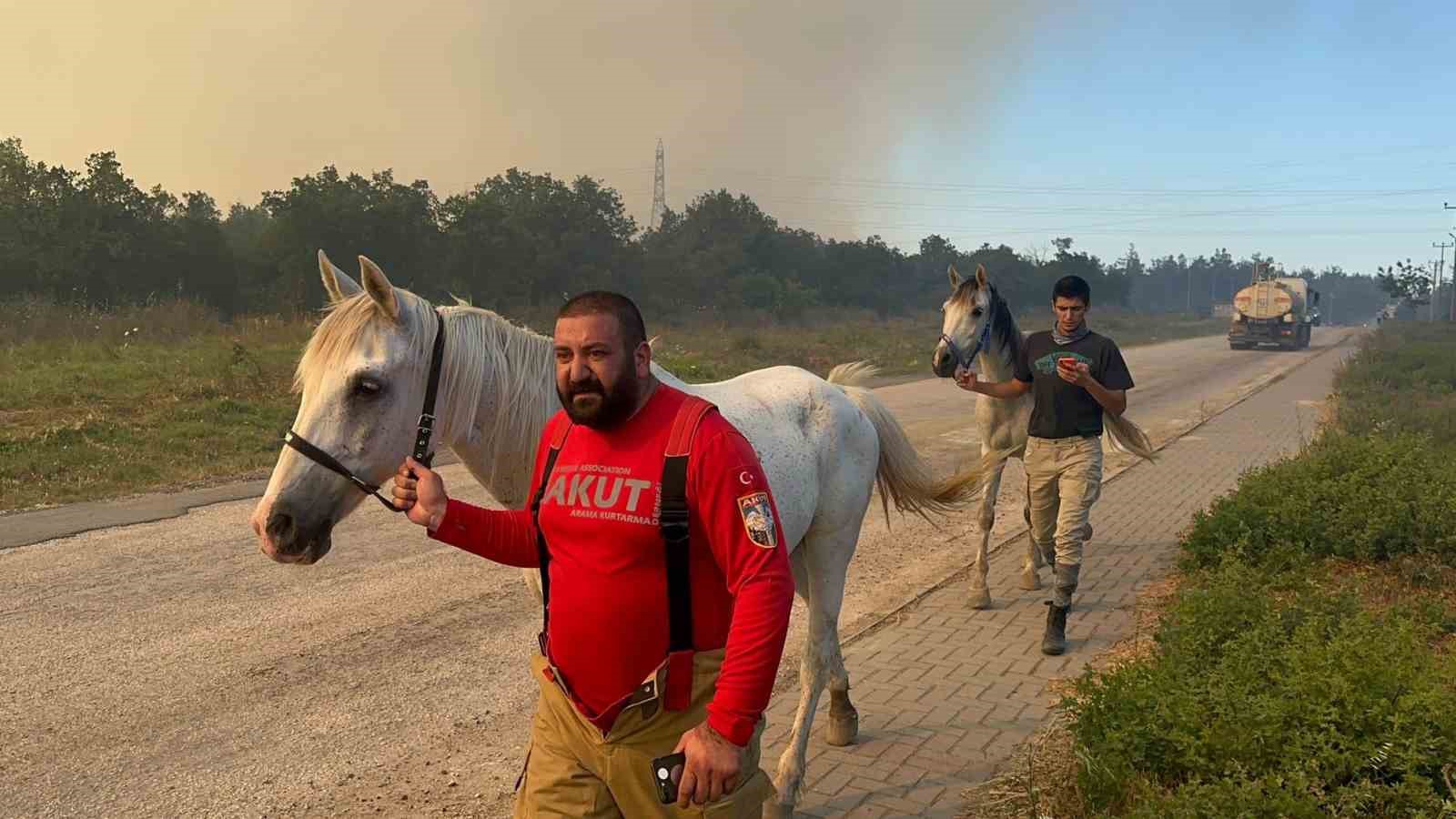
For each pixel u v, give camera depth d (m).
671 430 2.01
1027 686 4.75
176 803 3.55
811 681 3.64
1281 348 40.41
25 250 25.95
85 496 8.38
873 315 56.31
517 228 39.12
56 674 4.66
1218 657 4.23
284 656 4.98
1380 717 3.24
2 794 3.56
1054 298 5.32
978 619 5.83
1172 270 145.00
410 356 2.77
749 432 3.41
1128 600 6.18
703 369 20.89
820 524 3.72
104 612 5.56
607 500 2.00
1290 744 3.21
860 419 3.98
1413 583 6.15
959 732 4.23
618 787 2.09
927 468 4.36
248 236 35.94
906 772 3.87
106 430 10.67
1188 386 22.72
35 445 9.82
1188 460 11.87
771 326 44.28
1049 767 3.80
